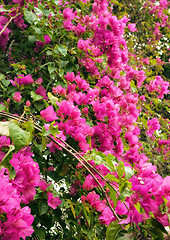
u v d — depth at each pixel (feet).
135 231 2.83
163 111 13.94
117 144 6.09
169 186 2.86
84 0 8.08
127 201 3.19
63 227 5.29
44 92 5.84
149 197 2.86
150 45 14.53
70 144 4.84
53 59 6.53
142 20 15.29
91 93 5.76
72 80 5.85
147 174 3.06
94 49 6.27
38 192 4.43
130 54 11.98
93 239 5.62
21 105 6.28
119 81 7.61
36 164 3.33
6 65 6.40
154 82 11.09
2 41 6.23
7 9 5.35
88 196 4.80
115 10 14.42
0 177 2.69
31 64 6.51
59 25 6.53
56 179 5.07
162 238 2.81
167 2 14.74
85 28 6.94
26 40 6.59
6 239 2.43
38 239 4.93
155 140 11.35
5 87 6.21
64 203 4.94
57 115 4.45
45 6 6.57
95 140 5.99
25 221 2.56
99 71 7.17
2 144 3.21
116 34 6.55
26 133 2.83
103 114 5.84
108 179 3.48
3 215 2.45
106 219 4.33
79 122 4.55
